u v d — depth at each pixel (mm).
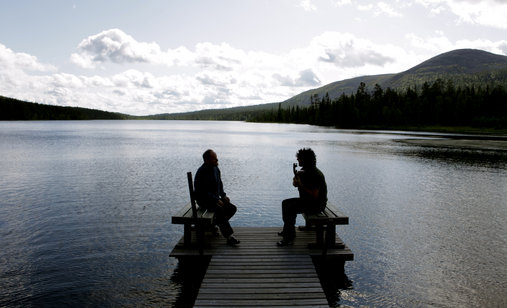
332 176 22094
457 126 128375
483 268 8242
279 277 6371
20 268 7832
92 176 21406
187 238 7711
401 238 10367
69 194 16109
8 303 6301
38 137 62375
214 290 5887
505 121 113875
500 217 12750
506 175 22859
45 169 24219
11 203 14234
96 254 8711
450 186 18891
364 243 9922
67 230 10711
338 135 81312
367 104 157000
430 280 7559
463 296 6863
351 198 15844
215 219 7949
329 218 7371
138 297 6566
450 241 10133
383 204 14719
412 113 139625
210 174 7844
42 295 6609
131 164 27484
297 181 7750
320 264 7785
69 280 7254
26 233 10367
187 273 7508
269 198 15938
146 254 8734
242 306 5441
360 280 7535
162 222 11648
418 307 6434
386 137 72750
